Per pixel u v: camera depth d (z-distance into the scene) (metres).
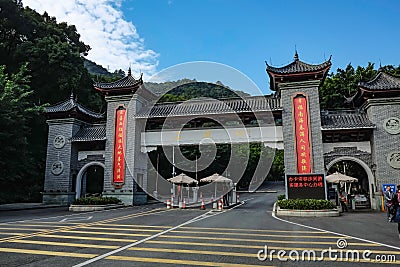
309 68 19.41
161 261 5.80
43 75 32.25
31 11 37.75
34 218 13.95
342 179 17.97
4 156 19.67
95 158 23.30
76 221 12.60
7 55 32.66
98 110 35.53
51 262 5.73
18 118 20.02
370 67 28.58
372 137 18.00
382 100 17.98
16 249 6.88
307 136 18.72
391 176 17.12
